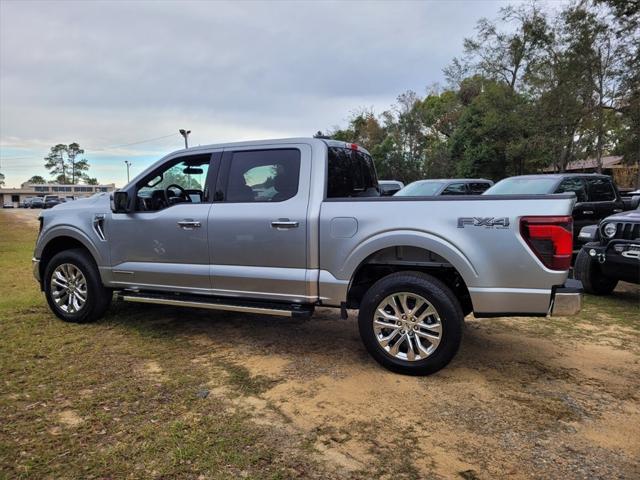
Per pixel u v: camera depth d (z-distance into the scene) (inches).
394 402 133.4
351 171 184.4
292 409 129.0
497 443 112.4
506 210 139.1
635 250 217.9
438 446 111.2
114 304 243.3
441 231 144.3
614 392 140.3
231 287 173.9
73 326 203.3
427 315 147.8
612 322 213.2
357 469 102.1
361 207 154.4
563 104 923.4
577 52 887.1
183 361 163.9
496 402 133.6
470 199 144.2
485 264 140.6
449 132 1418.6
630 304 245.4
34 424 119.8
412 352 149.8
